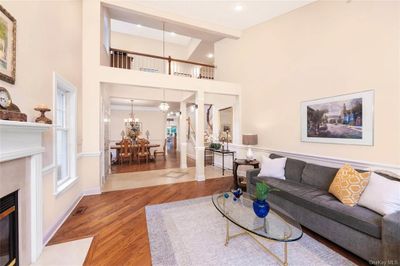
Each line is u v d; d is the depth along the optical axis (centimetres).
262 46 469
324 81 331
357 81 285
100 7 393
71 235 237
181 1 406
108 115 574
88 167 381
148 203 340
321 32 335
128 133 891
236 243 220
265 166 362
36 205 197
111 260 192
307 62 361
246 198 268
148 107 1020
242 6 411
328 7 323
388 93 252
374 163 266
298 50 379
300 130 376
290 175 338
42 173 214
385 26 253
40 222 202
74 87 325
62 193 273
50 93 242
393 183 197
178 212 302
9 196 168
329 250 207
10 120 155
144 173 575
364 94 276
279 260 189
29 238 192
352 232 193
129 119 913
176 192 402
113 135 960
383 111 257
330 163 321
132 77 427
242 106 540
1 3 160
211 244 218
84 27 379
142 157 788
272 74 441
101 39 408
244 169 530
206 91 511
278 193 287
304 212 248
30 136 188
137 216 289
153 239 228
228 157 623
